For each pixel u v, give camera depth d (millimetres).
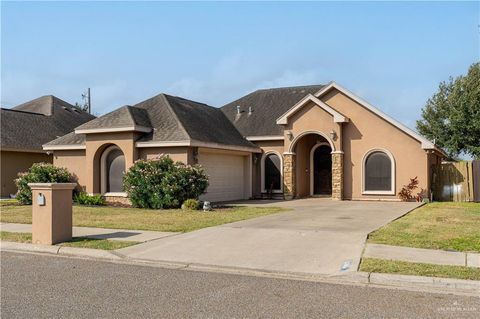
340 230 12227
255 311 6078
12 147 26031
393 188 22984
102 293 6949
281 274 8266
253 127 27219
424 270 7957
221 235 11758
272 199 25312
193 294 6914
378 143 23391
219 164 23516
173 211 17719
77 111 36250
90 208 19203
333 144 23781
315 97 24141
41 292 6992
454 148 37594
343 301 6570
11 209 18828
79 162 23453
